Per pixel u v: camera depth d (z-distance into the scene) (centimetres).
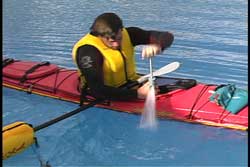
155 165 479
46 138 529
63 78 623
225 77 703
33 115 578
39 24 973
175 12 1044
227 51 802
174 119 541
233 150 495
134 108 560
